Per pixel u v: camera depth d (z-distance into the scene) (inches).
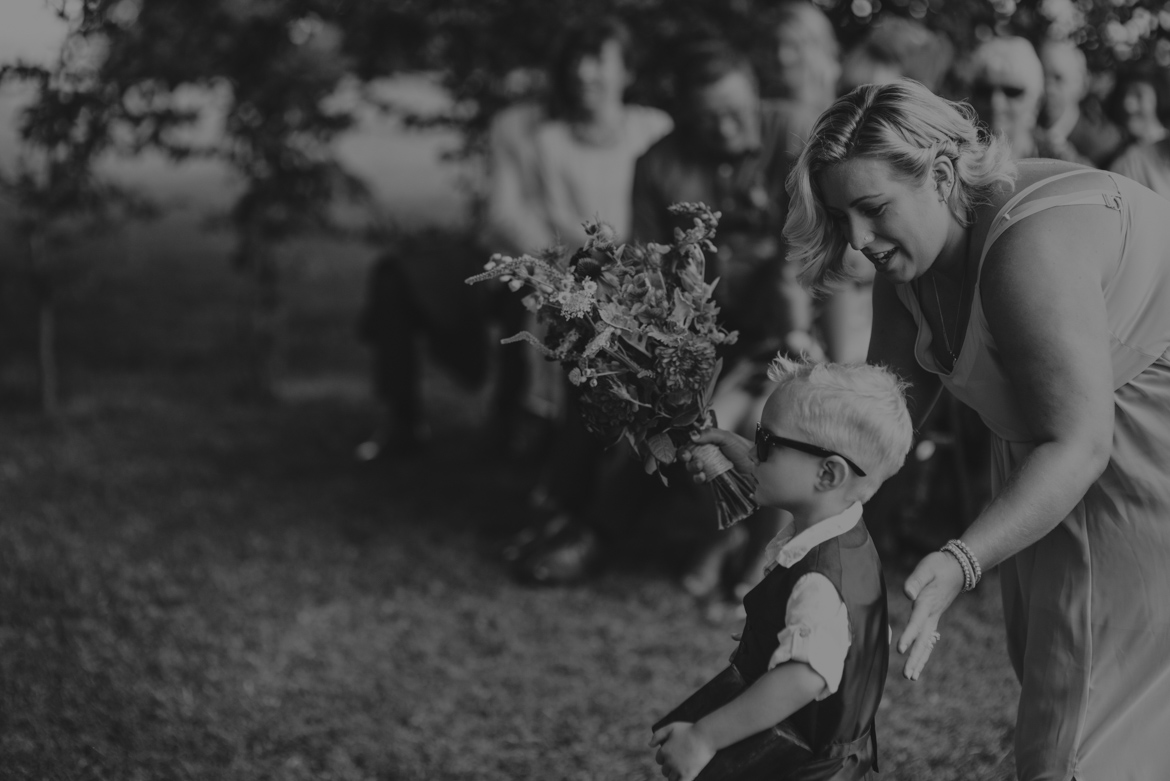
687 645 160.7
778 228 160.7
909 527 179.5
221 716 138.0
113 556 186.5
